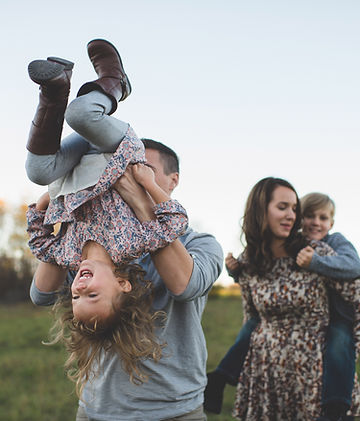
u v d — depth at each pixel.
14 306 20.48
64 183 1.92
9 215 29.56
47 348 9.08
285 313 3.39
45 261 2.08
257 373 3.44
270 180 3.49
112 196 1.87
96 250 1.90
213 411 3.50
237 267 3.58
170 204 1.84
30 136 1.76
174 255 1.85
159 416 2.05
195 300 2.15
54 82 1.62
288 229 3.39
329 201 4.39
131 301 1.91
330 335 3.31
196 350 2.13
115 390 2.07
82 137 1.92
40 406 5.61
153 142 2.39
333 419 3.16
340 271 3.21
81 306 1.84
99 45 1.85
